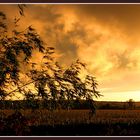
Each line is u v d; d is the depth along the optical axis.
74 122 28.19
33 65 16.95
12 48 16.66
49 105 17.05
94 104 17.27
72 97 16.98
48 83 16.94
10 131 17.00
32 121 17.28
